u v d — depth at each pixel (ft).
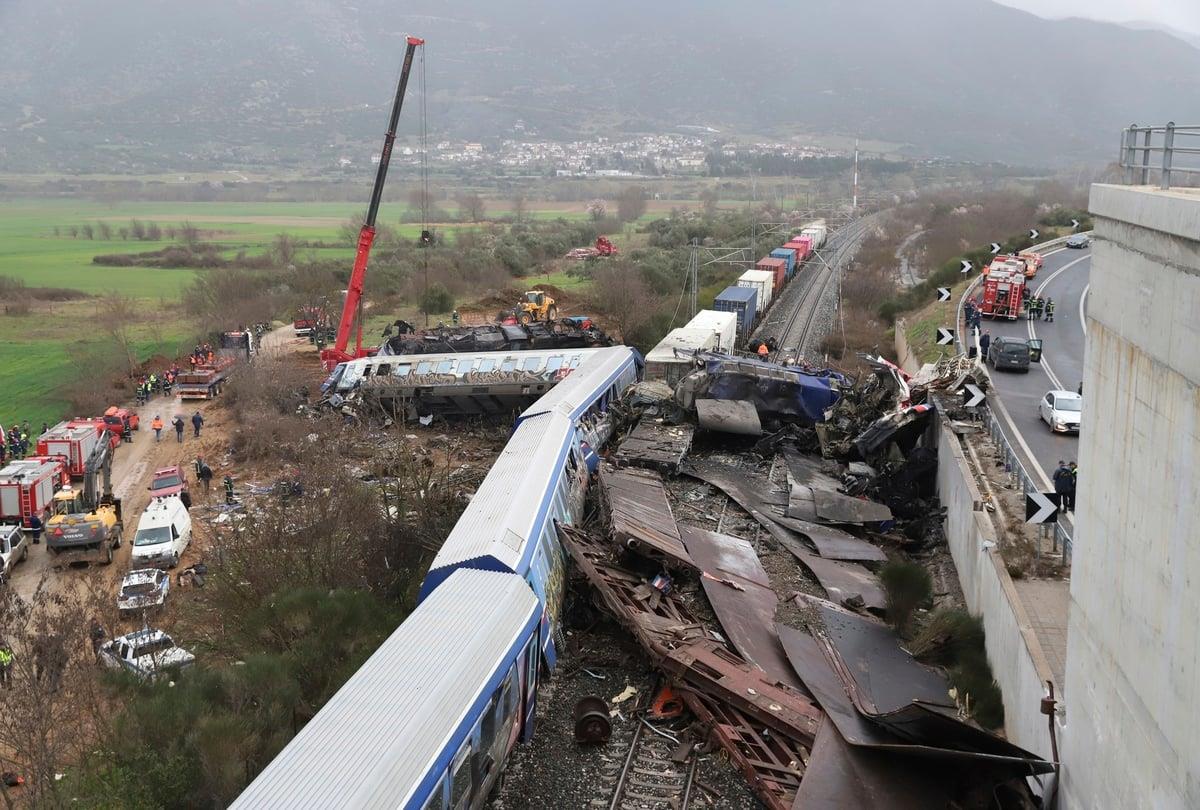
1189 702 32.27
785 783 51.47
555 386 125.29
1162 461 35.32
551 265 363.35
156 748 51.34
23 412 168.86
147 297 298.97
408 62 161.58
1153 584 35.91
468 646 49.49
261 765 51.75
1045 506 65.57
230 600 73.97
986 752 47.91
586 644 69.00
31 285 324.60
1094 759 42.11
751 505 96.94
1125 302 39.86
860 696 59.88
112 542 102.63
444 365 143.13
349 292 170.71
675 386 133.59
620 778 53.67
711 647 63.16
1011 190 563.48
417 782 39.63
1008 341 137.39
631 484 92.79
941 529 92.63
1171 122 38.83
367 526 80.79
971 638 68.54
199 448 140.26
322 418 134.82
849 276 263.90
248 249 440.04
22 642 64.39
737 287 202.08
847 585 79.66
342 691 44.68
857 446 109.70
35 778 51.52
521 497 71.72
